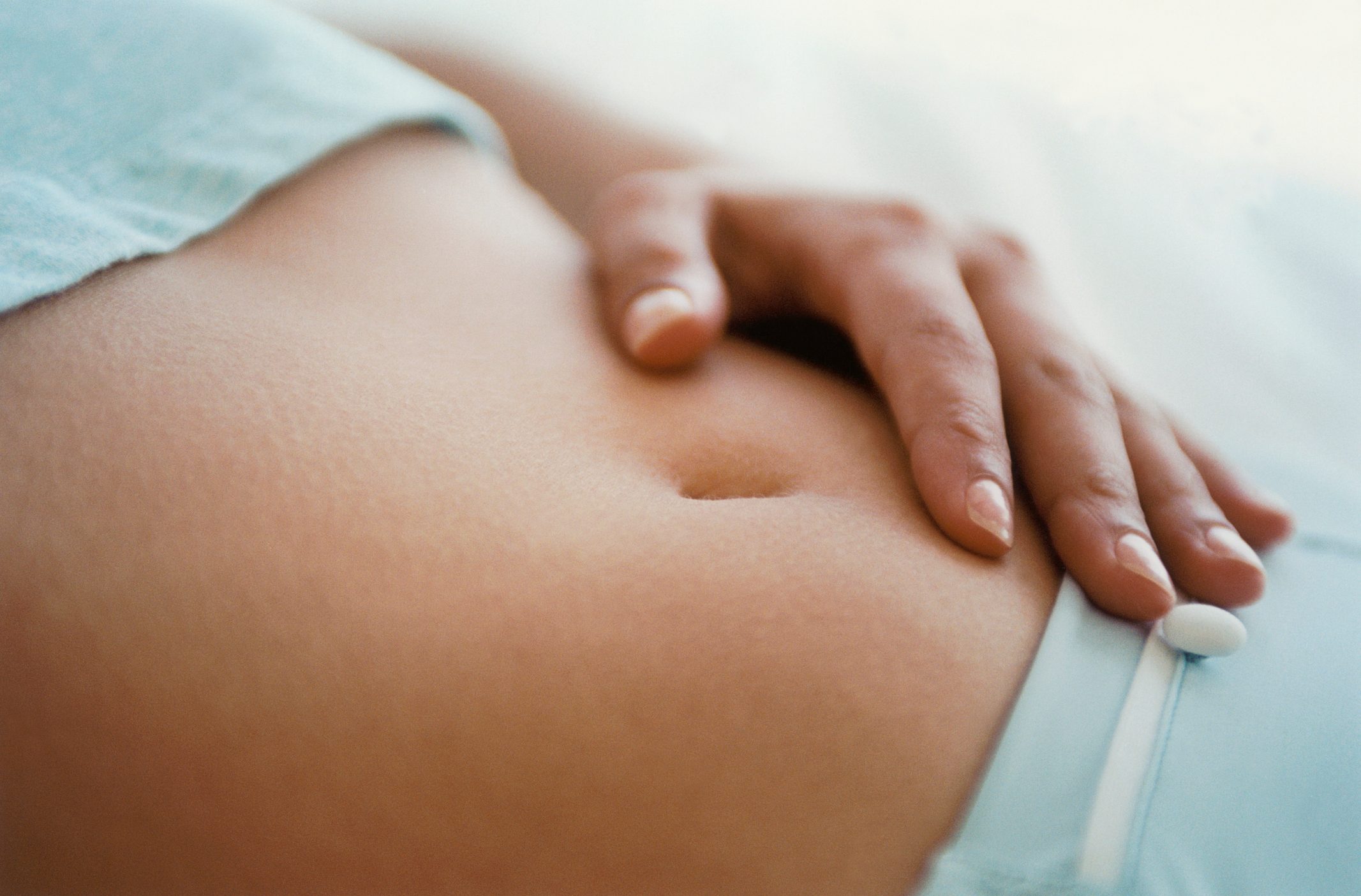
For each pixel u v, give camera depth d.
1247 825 0.23
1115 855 0.23
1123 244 0.39
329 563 0.24
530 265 0.30
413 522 0.24
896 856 0.23
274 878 0.22
